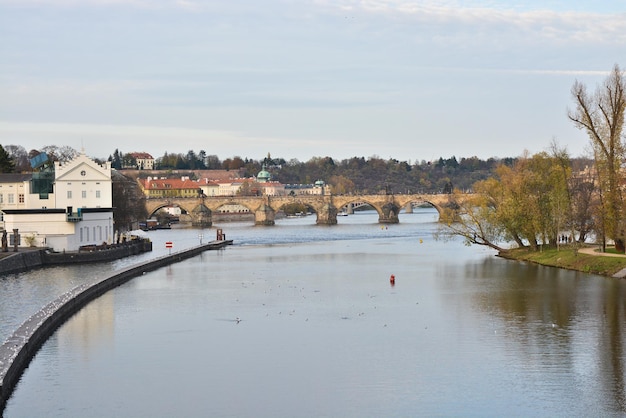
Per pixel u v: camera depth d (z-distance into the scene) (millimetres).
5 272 160625
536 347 86312
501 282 137875
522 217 180750
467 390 71688
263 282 143750
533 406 67438
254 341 91062
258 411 67062
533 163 183000
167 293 129375
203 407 68125
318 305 115188
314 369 78938
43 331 92875
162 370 79062
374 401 69125
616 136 151000
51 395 71375
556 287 129375
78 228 196250
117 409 67812
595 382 73500
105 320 104562
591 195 181250
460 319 102562
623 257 151625
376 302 117438
